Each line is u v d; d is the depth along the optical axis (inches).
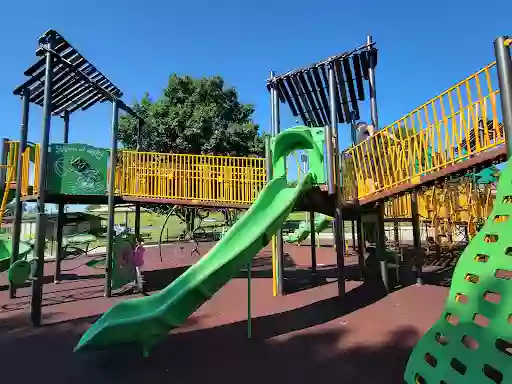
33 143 362.0
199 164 398.3
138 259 368.2
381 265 352.2
